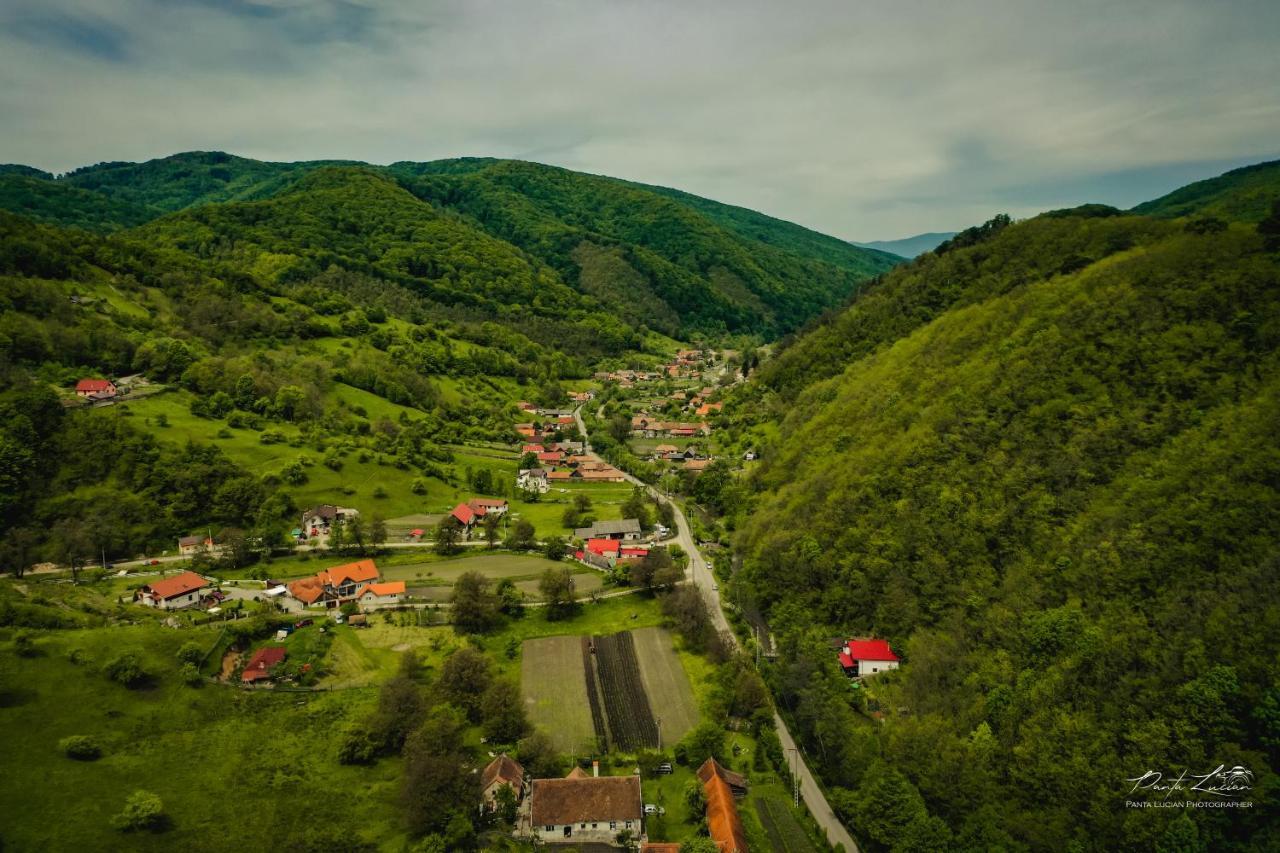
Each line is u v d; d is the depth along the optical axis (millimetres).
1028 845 80750
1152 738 80562
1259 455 95500
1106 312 133000
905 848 82562
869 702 110125
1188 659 84062
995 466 125062
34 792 84750
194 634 119188
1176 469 102625
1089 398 122562
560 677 126375
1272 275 117500
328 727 106250
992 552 116312
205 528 173000
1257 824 71000
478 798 91875
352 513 189375
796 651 123562
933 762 92688
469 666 115188
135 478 171750
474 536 190750
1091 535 104375
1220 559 90188
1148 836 75000
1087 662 92062
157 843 82500
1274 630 80188
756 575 149250
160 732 98625
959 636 108875
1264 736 74500
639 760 103625
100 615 123000
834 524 141875
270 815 89062
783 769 102125
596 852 87312
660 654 134125
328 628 132500
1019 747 88938
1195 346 116125
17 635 103938
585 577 167000
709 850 79625
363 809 91812
